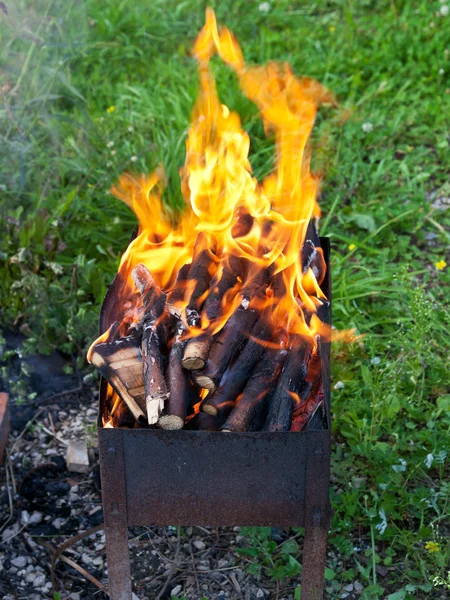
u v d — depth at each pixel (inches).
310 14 163.8
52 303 97.1
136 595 76.4
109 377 69.6
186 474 67.1
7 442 86.7
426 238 110.2
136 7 156.7
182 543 79.8
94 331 94.3
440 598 75.2
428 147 127.6
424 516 80.9
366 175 117.1
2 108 103.2
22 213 103.9
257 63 142.0
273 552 79.0
